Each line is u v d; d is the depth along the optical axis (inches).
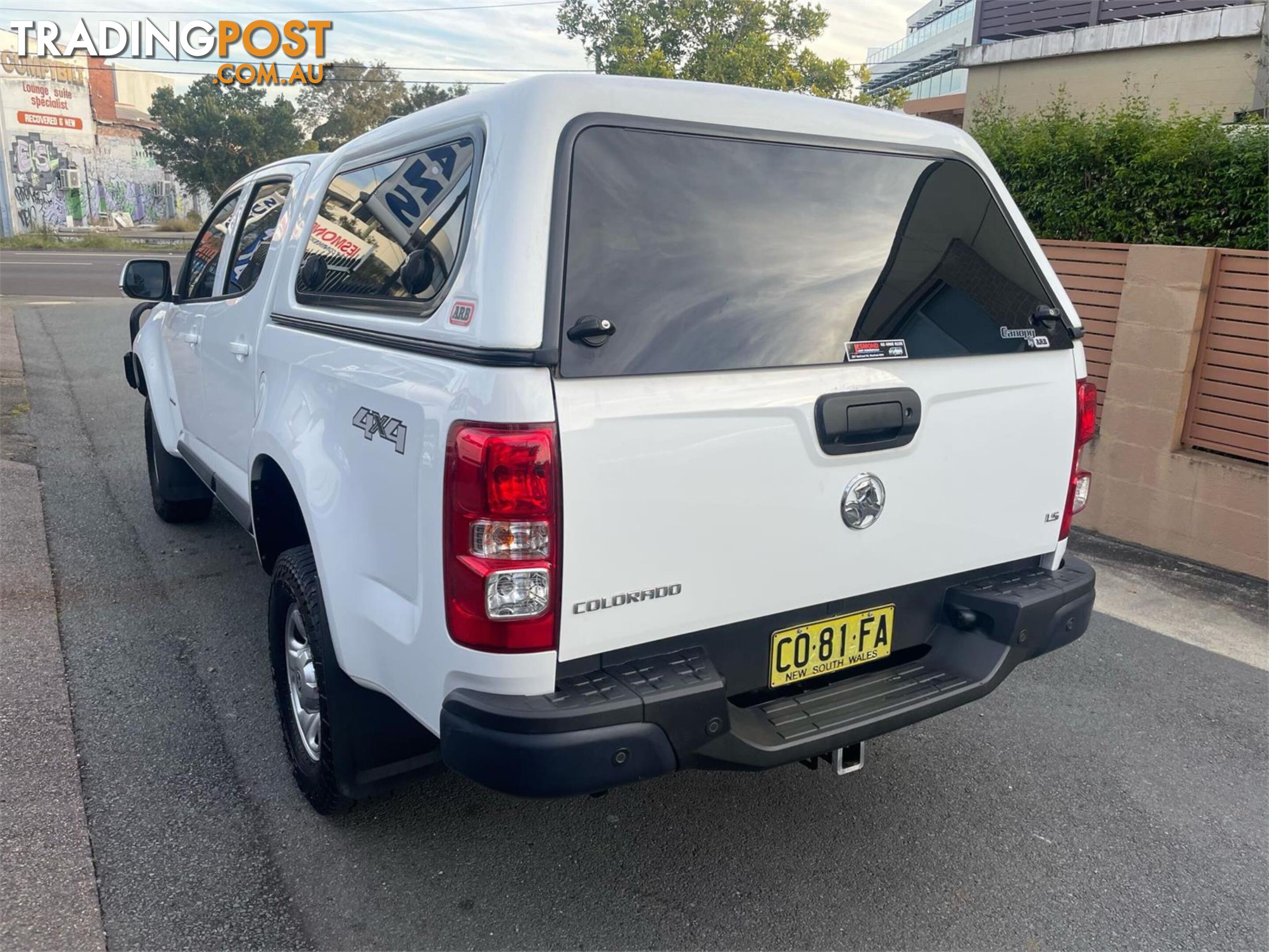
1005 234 112.1
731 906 103.3
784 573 92.2
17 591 176.2
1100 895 106.7
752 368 88.0
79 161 1750.7
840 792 125.8
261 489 127.5
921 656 107.5
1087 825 119.7
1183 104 524.1
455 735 80.4
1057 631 108.7
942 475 102.5
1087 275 233.9
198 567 192.1
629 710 79.7
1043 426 111.2
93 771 122.8
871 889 106.7
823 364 92.4
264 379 128.9
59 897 99.7
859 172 99.9
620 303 82.3
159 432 198.5
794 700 96.4
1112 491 230.1
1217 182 228.7
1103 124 261.6
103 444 284.8
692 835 115.6
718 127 91.3
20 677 145.2
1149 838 117.3
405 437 86.6
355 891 103.5
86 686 144.2
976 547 108.0
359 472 95.1
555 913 101.2
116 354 450.3
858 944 98.2
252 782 122.4
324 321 111.6
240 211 161.3
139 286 184.9
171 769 124.1
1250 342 202.4
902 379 97.4
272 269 134.5
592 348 80.1
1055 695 153.3
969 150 110.0
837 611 98.5
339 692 103.0
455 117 94.0
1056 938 99.7
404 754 107.7
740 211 91.0
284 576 113.2
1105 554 220.5
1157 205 240.8
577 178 82.7
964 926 101.3
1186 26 510.0
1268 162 217.6
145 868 105.3
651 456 81.9
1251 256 200.5
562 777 78.0
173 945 94.1
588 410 78.7
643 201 85.7
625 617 83.2
